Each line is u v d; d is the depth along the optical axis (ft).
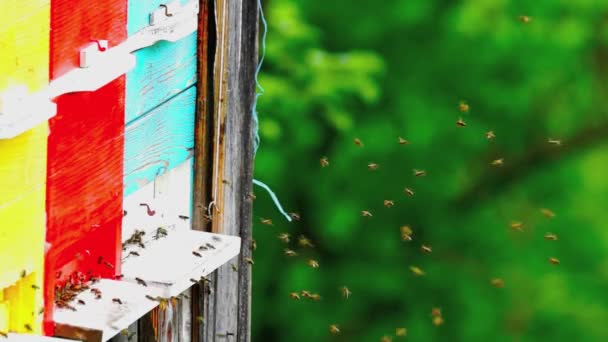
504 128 68.23
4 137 22.44
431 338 68.03
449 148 67.15
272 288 68.33
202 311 31.07
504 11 64.75
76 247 25.94
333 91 57.31
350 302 68.28
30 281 24.59
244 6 30.78
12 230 23.79
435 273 68.28
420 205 67.87
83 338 24.88
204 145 30.14
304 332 68.03
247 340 32.60
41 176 24.36
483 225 68.95
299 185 66.44
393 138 65.92
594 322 68.23
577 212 69.77
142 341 30.42
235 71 30.66
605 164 69.77
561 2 65.26
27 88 23.49
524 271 68.95
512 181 70.28
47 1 23.77
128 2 26.50
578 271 69.46
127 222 27.91
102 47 25.41
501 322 68.33
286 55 58.44
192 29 28.45
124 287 26.16
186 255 27.86
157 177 29.04
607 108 69.10
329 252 68.54
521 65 66.74
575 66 67.67
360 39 67.56
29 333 24.56
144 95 27.66
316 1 67.87
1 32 22.68
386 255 68.23
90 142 25.81
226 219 31.12
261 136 57.88
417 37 67.41
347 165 66.13
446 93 67.31
